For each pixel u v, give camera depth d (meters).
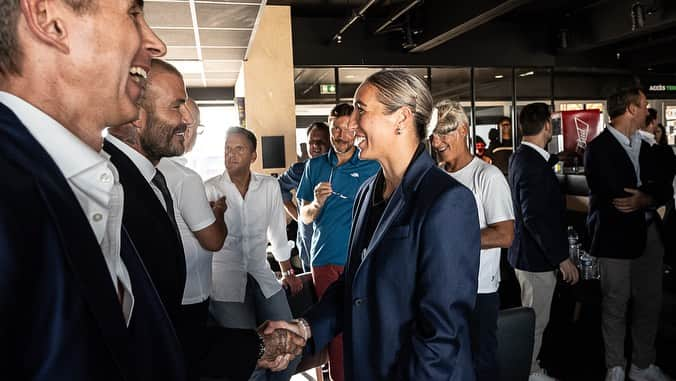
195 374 0.93
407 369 1.03
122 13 0.53
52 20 0.48
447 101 2.08
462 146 2.08
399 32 8.08
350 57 7.97
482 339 1.84
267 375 2.05
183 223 1.52
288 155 7.54
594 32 7.90
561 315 3.22
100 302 0.47
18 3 0.47
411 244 1.07
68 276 0.44
